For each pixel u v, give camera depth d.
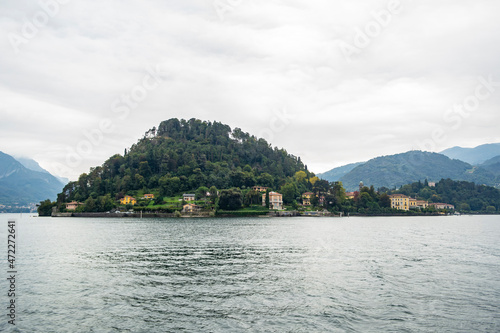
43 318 34.00
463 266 57.47
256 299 39.31
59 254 70.88
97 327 31.94
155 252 73.19
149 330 31.28
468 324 32.44
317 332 30.70
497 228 156.25
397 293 41.53
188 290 42.81
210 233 118.94
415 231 133.12
